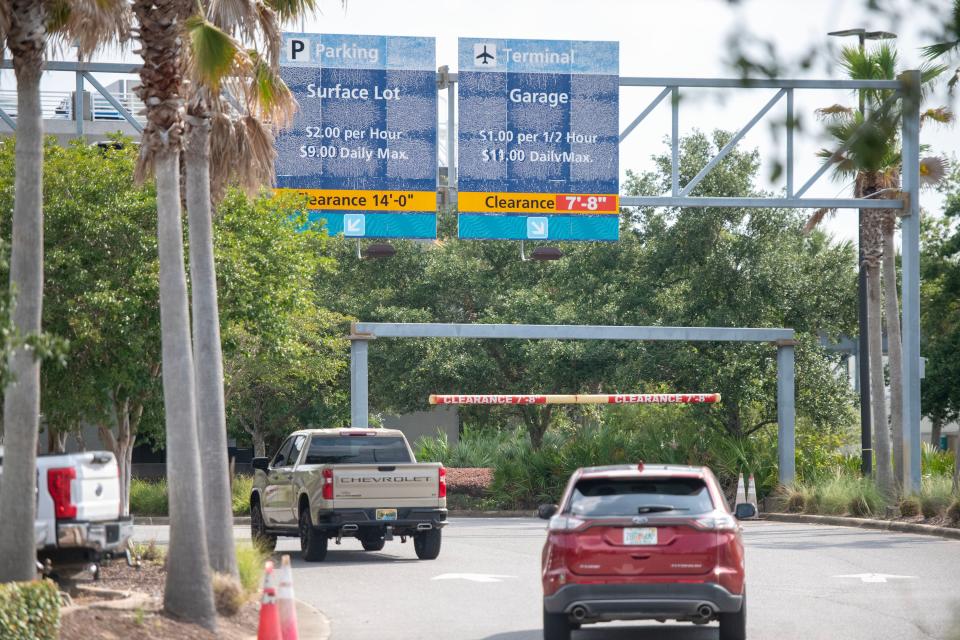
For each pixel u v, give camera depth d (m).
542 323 102.94
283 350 62.66
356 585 39.47
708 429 89.56
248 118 42.91
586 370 97.75
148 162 34.41
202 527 28.34
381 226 62.47
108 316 53.28
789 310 91.25
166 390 28.73
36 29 27.41
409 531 47.53
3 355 21.95
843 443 98.06
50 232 53.62
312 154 61.97
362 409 73.25
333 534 47.03
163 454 103.69
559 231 62.78
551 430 117.94
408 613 32.84
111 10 34.03
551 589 25.78
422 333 73.81
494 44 62.72
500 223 62.50
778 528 66.06
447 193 64.19
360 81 62.47
